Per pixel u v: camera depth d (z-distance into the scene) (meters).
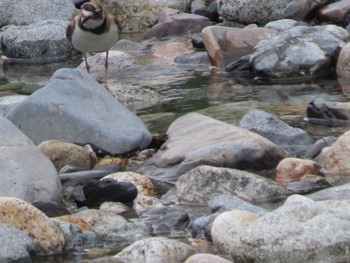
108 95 35.28
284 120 36.56
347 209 22.80
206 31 50.09
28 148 29.19
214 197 28.03
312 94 41.31
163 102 41.62
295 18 55.75
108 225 25.83
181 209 26.94
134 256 23.47
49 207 27.03
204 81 45.81
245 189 28.06
